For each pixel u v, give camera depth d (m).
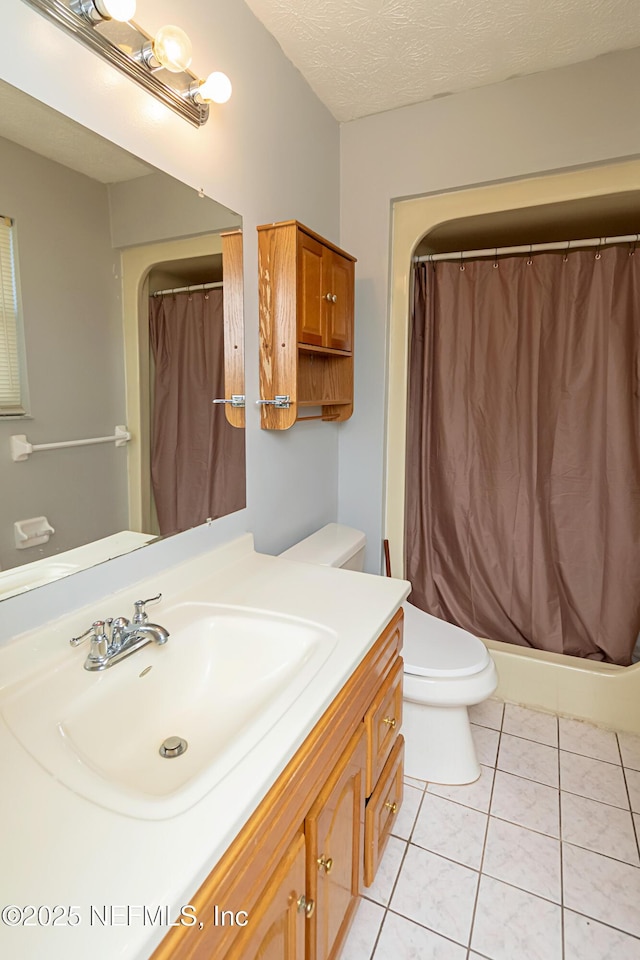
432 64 1.66
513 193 1.85
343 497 2.26
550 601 2.25
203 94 1.14
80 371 1.00
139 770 0.83
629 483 2.06
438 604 2.44
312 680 0.87
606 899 1.29
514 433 2.21
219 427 1.42
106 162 1.01
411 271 2.13
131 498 1.14
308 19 1.45
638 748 1.86
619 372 2.03
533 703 2.10
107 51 0.96
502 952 1.17
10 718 0.76
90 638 0.92
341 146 2.04
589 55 1.62
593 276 2.06
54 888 0.50
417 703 1.66
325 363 1.91
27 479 0.91
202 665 1.07
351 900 1.07
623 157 1.65
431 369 2.32
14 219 0.86
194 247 1.27
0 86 0.80
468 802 1.60
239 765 0.67
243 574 1.39
